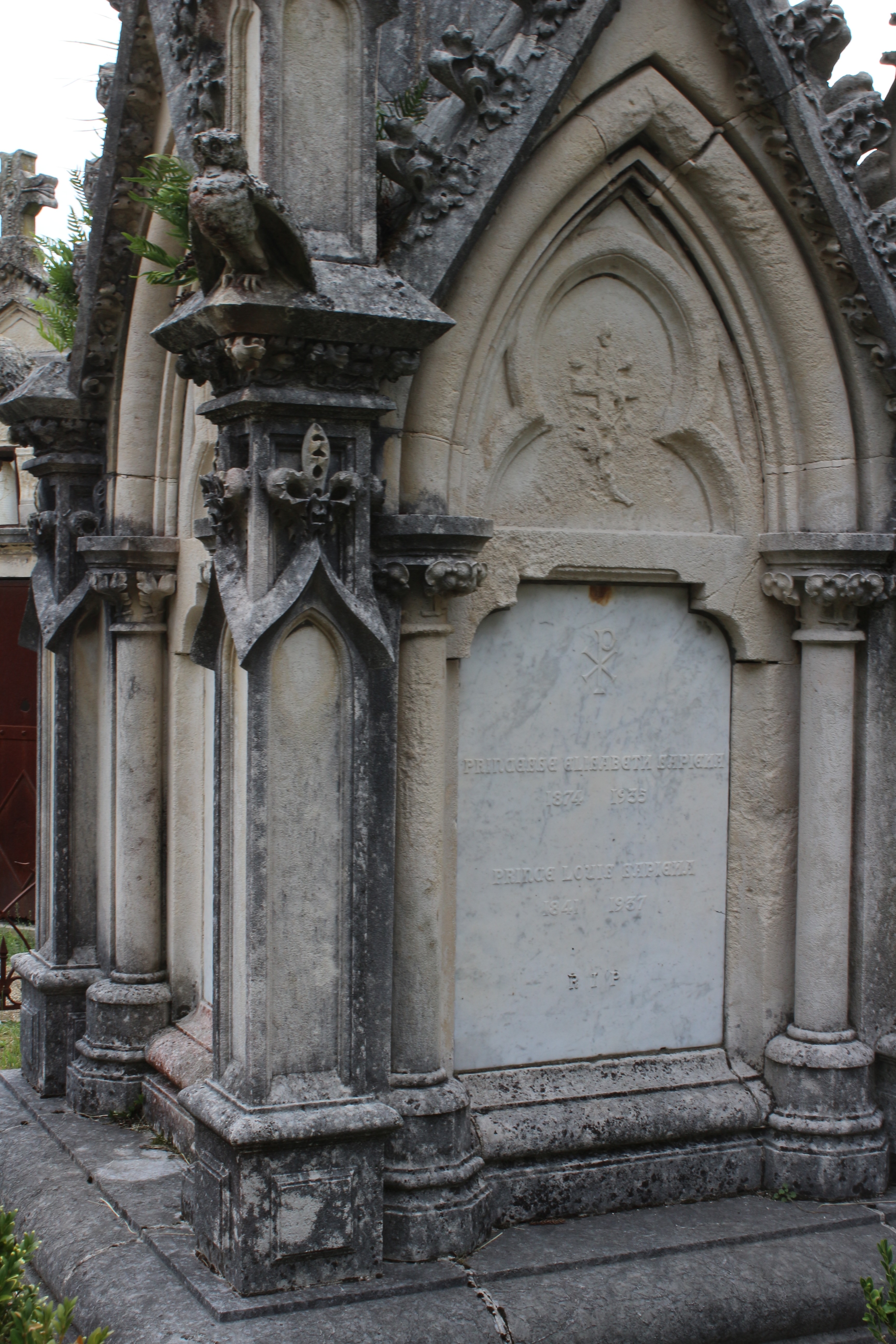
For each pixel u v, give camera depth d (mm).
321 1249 3807
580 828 4641
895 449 4707
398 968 4145
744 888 4848
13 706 10164
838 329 4652
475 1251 4070
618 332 4570
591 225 4488
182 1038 5238
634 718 4711
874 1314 3434
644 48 4352
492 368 4305
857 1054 4684
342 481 3756
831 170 4434
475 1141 4254
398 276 3846
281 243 3533
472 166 4051
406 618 4102
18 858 10172
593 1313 3801
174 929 5461
